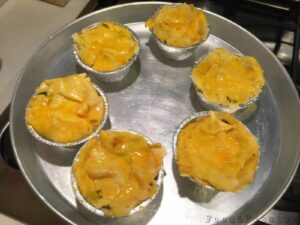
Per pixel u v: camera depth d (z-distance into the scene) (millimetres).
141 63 300
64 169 254
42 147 260
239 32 304
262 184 249
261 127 271
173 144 243
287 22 344
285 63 329
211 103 260
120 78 286
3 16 347
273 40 340
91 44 279
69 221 227
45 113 249
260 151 260
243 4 355
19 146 254
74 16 348
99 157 231
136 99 282
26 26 340
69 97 252
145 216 237
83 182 224
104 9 307
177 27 291
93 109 255
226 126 241
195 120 251
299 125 263
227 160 234
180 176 250
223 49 281
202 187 240
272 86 286
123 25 294
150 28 293
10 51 323
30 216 259
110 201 217
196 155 235
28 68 284
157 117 274
